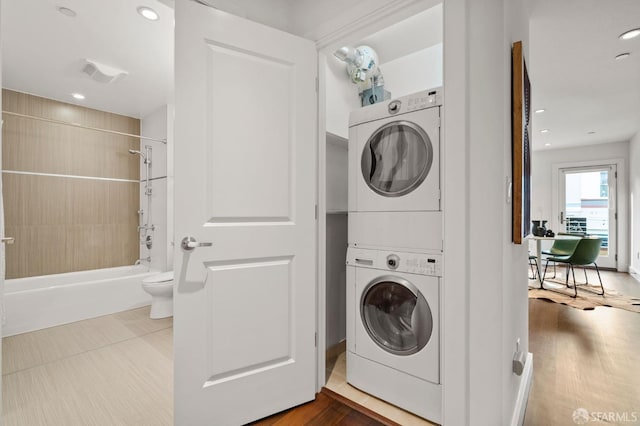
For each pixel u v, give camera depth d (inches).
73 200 142.8
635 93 134.9
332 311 94.7
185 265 55.3
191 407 55.7
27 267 130.4
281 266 65.3
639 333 109.3
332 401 69.8
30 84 124.6
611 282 186.4
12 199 127.1
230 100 59.9
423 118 64.7
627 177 221.1
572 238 166.1
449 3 54.9
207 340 57.3
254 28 62.4
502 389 50.4
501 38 50.6
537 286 177.2
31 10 81.8
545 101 144.4
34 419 62.4
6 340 100.8
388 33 95.0
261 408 62.8
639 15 81.0
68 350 93.7
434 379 61.6
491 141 51.4
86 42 97.0
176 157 54.7
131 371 81.4
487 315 51.9
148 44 98.6
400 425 61.5
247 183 61.7
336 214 97.7
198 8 56.8
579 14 80.4
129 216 160.2
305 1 74.2
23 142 130.2
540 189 255.3
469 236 53.7
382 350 69.7
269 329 63.8
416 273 64.1
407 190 66.8
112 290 128.3
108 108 151.0
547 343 101.4
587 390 74.1
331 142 97.0
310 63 69.8
